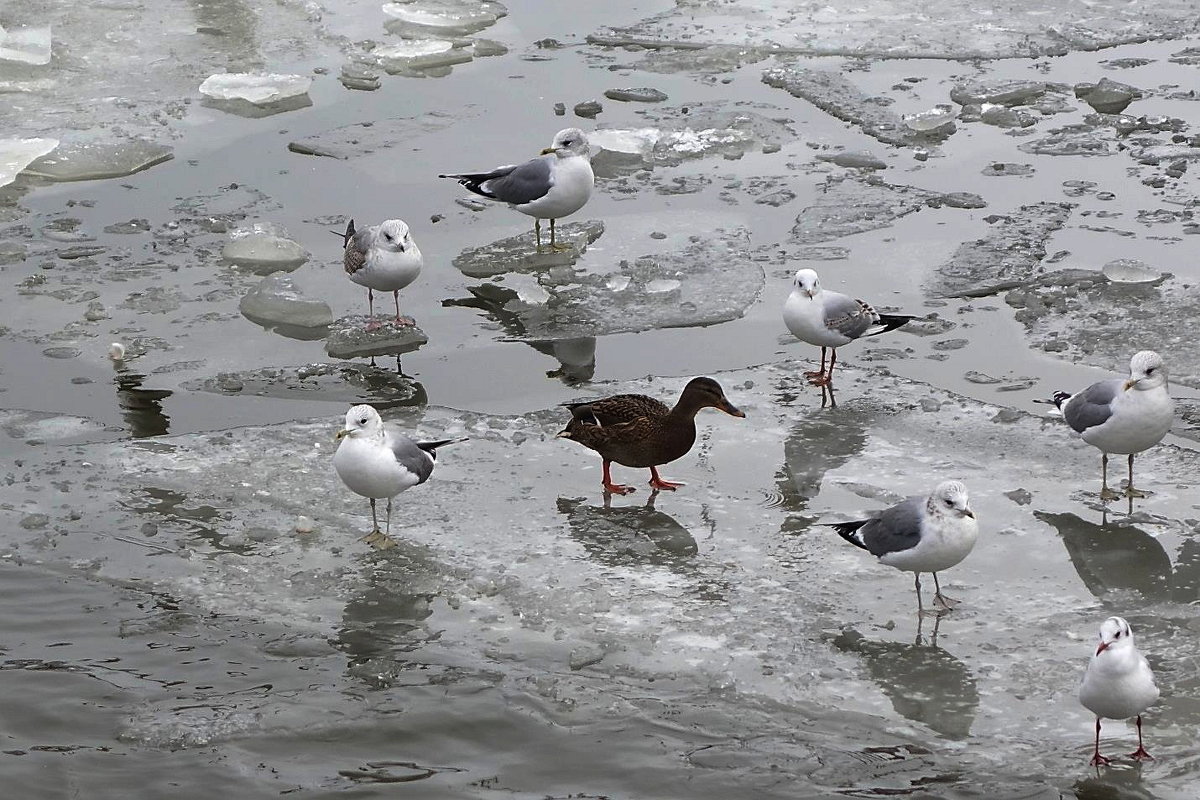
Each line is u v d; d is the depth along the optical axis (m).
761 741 9.19
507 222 18.75
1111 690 8.48
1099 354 14.71
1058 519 11.71
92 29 25.75
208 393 14.65
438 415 13.84
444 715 9.55
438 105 22.66
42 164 20.38
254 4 27.30
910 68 23.44
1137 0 26.16
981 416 13.49
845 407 13.81
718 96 22.64
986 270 16.66
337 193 19.62
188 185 19.92
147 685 9.92
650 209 18.92
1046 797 8.52
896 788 8.67
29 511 12.27
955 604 10.65
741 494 12.38
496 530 11.89
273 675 10.03
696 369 14.91
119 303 16.62
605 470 12.51
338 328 15.96
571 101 22.58
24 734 9.37
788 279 16.81
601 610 10.70
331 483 12.71
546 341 15.65
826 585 10.98
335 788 8.85
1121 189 18.73
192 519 12.15
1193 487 12.12
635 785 8.81
